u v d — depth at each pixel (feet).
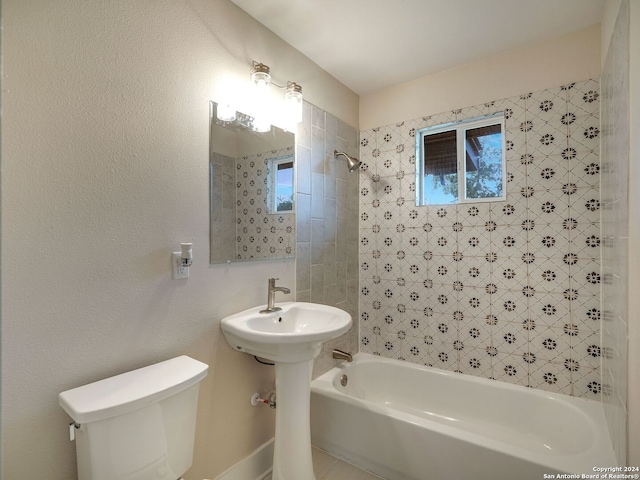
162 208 4.48
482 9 5.60
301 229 6.81
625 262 4.15
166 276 4.51
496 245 6.90
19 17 3.34
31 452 3.43
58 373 3.59
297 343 4.54
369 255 8.52
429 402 7.38
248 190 5.65
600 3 5.46
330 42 6.49
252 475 5.61
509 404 6.57
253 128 5.72
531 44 6.55
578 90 6.13
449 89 7.46
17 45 3.33
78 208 3.73
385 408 5.90
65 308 3.64
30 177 3.41
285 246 6.43
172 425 3.84
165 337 4.50
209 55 5.06
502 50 6.77
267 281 6.03
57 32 3.58
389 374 7.88
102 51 3.91
